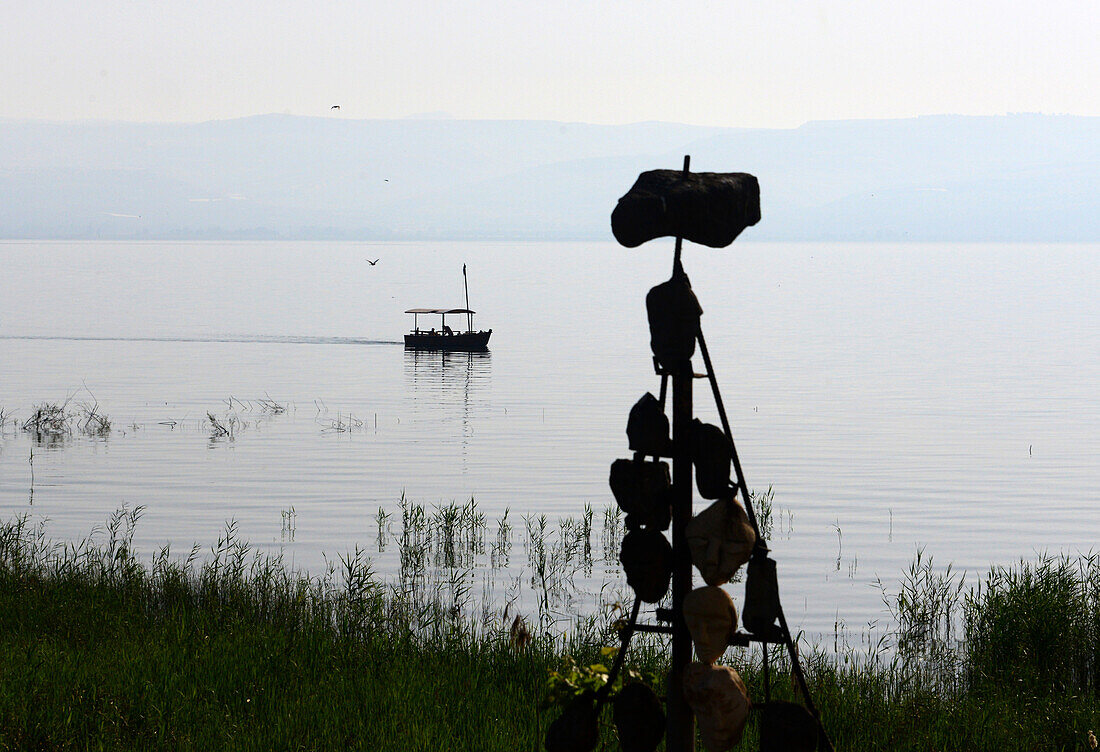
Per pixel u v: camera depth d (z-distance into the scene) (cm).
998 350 10556
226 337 11944
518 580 2973
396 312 16125
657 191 768
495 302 18750
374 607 2030
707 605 782
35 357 9725
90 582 2288
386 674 1542
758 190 813
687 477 830
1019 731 1449
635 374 8706
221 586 2400
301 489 4359
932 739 1377
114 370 8806
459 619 2353
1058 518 3844
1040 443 5425
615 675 856
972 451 5203
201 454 5172
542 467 4881
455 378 8488
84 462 4938
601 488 4419
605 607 2589
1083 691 1755
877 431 5806
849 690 1578
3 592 2062
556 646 1900
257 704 1372
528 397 7394
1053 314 15738
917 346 10956
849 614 2678
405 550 3312
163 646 1658
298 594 2248
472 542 3450
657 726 854
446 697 1441
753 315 15475
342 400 7262
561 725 855
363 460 5041
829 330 12900
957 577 3052
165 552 2698
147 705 1320
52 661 1505
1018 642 1927
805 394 7375
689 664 802
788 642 793
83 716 1273
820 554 3309
